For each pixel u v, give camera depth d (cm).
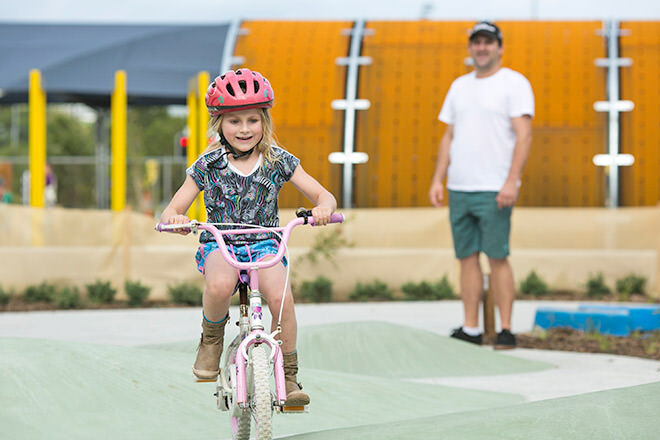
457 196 1588
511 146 1560
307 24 3456
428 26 3378
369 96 3183
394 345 1329
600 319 1730
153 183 7825
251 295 684
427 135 3127
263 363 657
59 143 11994
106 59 3456
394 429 755
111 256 2606
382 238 2739
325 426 880
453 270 2725
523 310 2284
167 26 3700
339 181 3130
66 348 940
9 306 2436
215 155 740
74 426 796
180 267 2638
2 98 4144
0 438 749
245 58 3350
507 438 694
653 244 2731
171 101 4188
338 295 2723
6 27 3781
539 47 3231
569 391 1128
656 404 758
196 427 838
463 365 1311
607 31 3262
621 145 3056
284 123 3167
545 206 3067
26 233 2580
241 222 742
